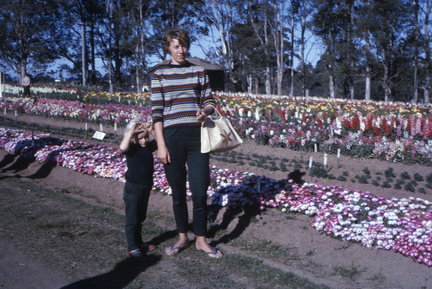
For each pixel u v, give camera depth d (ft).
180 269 14.56
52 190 26.43
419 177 26.53
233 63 184.55
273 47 174.50
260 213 20.72
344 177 26.94
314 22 182.09
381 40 140.26
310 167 28.43
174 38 15.19
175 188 15.72
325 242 17.38
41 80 216.95
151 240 17.56
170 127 15.16
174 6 193.67
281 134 38.32
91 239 17.08
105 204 24.13
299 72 195.93
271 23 185.06
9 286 12.67
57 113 65.31
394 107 79.51
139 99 82.53
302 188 22.82
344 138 35.14
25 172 32.91
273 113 54.24
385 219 18.13
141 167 15.53
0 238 16.61
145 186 15.57
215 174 26.21
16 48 204.74
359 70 155.33
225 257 15.70
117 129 54.03
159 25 184.34
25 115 70.18
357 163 30.94
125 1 194.29
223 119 15.29
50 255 15.19
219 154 35.27
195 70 15.37
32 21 200.75
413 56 147.23
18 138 42.39
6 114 70.33
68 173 30.83
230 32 190.60
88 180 29.04
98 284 13.11
